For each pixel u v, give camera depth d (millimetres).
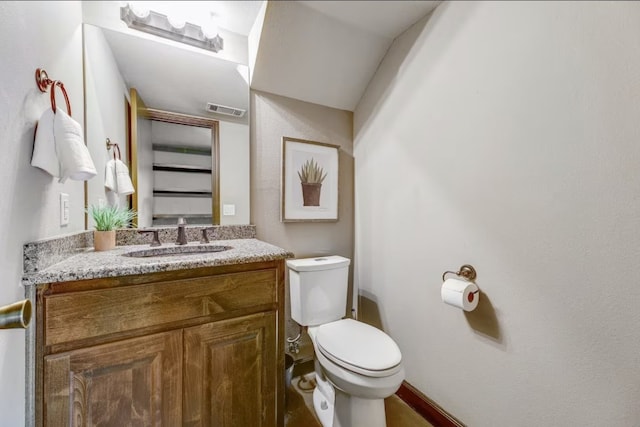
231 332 1018
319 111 1898
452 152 1330
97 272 790
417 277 1521
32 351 743
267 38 1509
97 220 1155
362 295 1974
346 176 2020
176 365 916
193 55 1515
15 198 708
